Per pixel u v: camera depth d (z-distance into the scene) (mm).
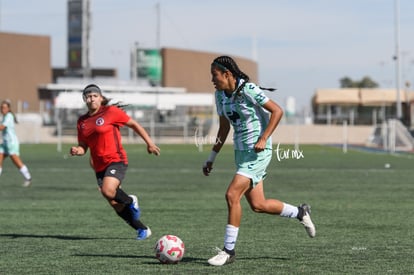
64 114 176750
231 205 21297
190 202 40062
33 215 34344
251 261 22031
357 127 160375
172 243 21547
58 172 65125
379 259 22391
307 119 175500
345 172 65375
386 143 115938
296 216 22391
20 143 143750
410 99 170875
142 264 21562
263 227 29828
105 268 20953
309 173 64125
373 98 188875
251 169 21266
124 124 25250
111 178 24891
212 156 23047
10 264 21656
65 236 27531
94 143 25172
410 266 21203
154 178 58125
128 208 25906
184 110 199875
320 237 27156
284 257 22750
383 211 35781
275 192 46156
